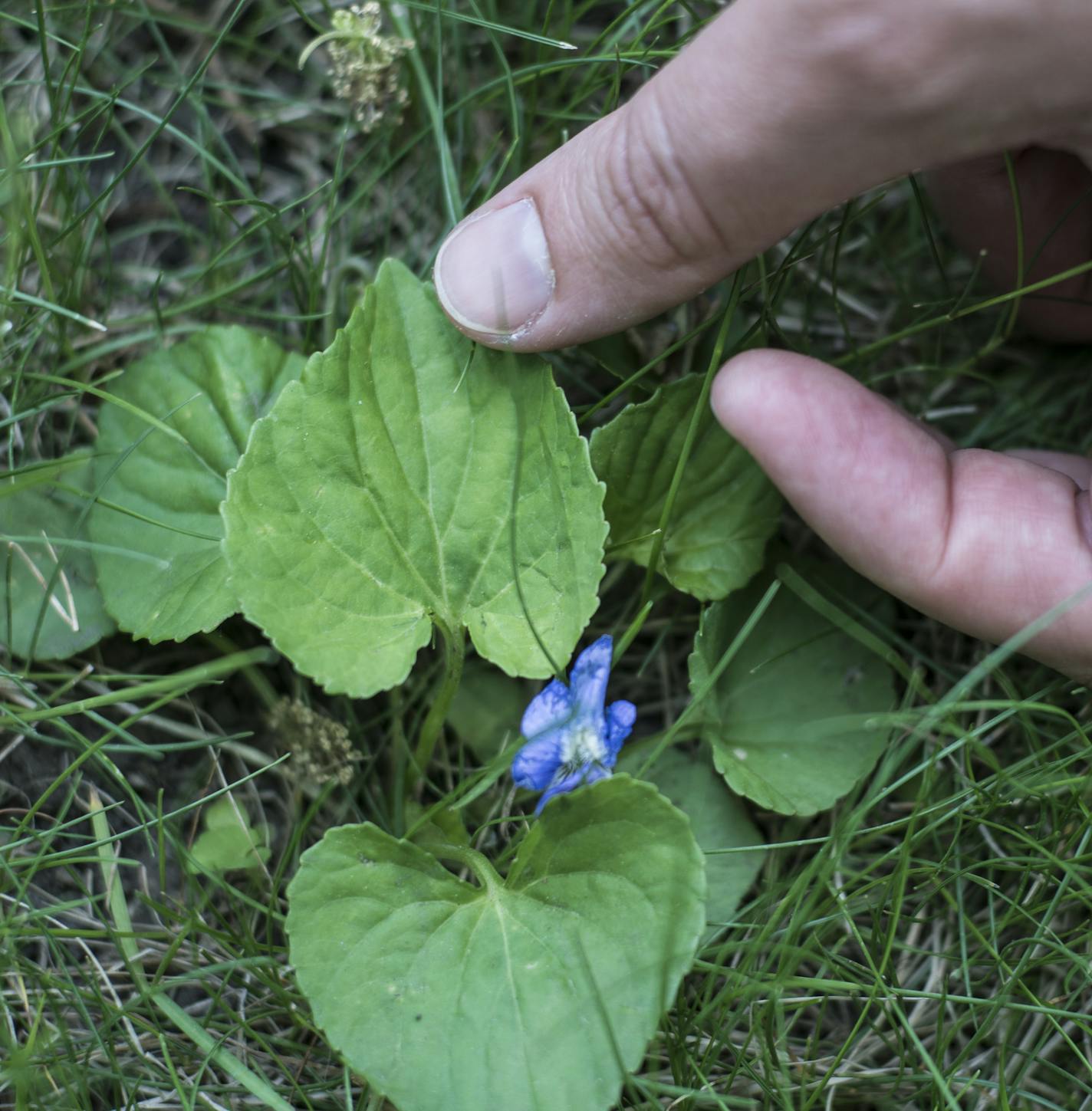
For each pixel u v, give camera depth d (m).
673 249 0.33
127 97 0.39
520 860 0.33
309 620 0.33
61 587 0.35
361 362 0.33
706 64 0.31
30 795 0.35
